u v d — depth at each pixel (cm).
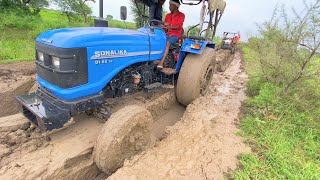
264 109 436
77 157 304
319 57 442
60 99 308
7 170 273
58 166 284
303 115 402
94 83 324
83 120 371
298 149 332
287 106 434
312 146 337
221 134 356
